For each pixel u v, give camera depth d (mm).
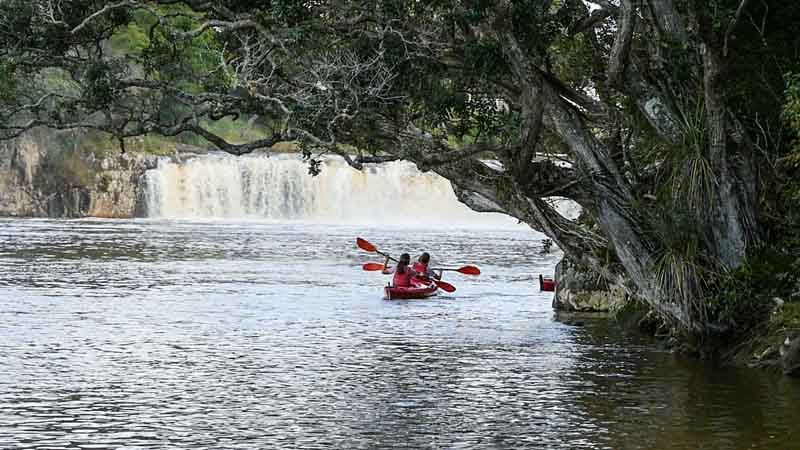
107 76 38031
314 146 35781
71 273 68812
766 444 24156
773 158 34844
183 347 38438
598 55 37719
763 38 31875
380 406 28281
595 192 33938
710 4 30562
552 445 24156
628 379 32031
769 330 33250
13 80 39406
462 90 34188
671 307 33938
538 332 43094
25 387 30453
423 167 34219
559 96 34031
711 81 31406
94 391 30047
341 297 56469
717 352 34875
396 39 34062
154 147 151750
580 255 35625
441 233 120188
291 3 32812
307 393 30016
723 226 33375
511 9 31672
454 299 56000
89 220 140500
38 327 43312
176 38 37531
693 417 26828
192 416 26969
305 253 89188
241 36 35656
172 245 96750
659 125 33406
